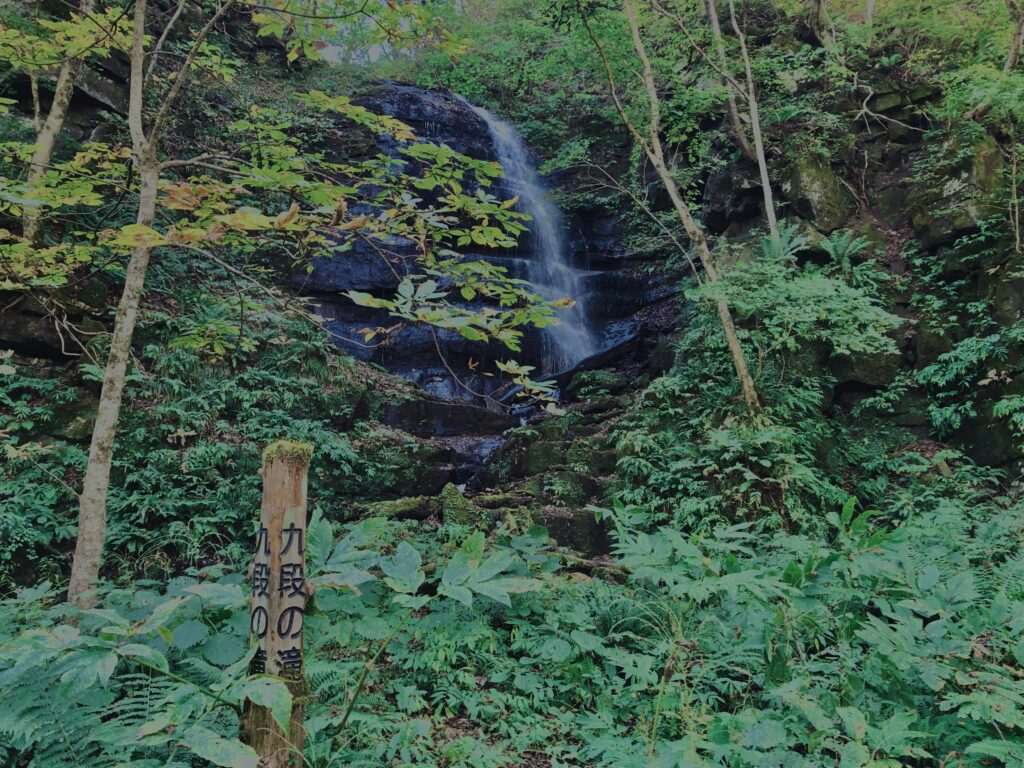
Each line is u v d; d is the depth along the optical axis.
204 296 8.36
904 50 11.40
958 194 8.91
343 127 12.34
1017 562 4.48
